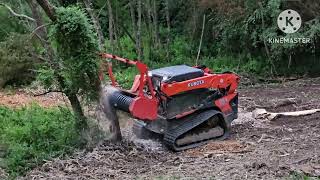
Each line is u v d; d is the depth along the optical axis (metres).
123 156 9.41
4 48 16.61
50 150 9.61
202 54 21.75
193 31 21.92
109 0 19.66
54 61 9.70
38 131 10.04
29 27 14.09
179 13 23.34
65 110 10.59
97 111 9.85
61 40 9.45
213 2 19.70
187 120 10.07
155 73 10.09
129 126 10.94
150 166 9.02
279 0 18.02
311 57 19.33
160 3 23.56
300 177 8.10
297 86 16.69
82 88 9.66
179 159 9.36
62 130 10.06
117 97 9.69
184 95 10.02
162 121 9.91
